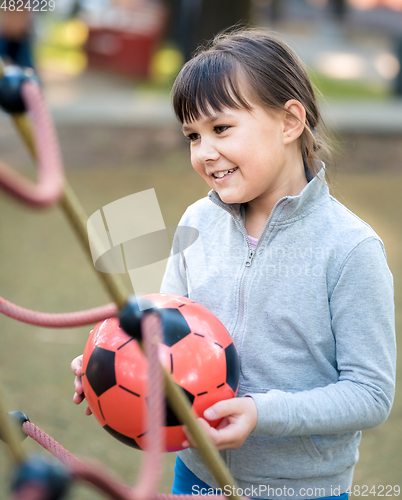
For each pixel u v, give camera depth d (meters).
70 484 0.43
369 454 2.02
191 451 1.16
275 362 1.07
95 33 10.41
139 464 1.92
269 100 1.03
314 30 16.52
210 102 1.01
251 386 1.08
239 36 1.12
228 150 1.02
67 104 7.07
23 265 3.61
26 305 3.02
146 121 6.48
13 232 4.23
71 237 4.18
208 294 1.15
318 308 1.04
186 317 0.95
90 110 6.75
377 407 0.99
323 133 1.22
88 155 5.99
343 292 1.03
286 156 1.10
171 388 0.61
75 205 0.54
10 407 2.15
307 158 1.14
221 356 0.93
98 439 2.04
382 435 2.12
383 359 1.01
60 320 0.65
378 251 1.04
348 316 1.02
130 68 9.78
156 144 6.27
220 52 1.06
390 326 1.03
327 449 1.08
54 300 3.10
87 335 2.81
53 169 0.47
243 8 6.57
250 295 1.09
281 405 0.94
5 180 0.42
